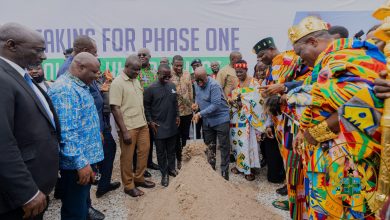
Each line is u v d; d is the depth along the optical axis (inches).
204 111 193.5
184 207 133.0
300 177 118.8
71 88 116.3
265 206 168.4
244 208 136.3
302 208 120.3
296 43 99.9
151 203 163.6
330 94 75.9
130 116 179.6
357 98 71.6
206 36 312.7
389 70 65.8
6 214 85.6
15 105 85.2
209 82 196.7
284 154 128.3
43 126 91.4
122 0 307.4
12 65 89.8
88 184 120.3
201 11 310.2
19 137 86.1
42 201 85.5
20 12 304.2
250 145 207.8
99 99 159.0
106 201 180.2
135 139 182.5
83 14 307.1
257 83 201.8
